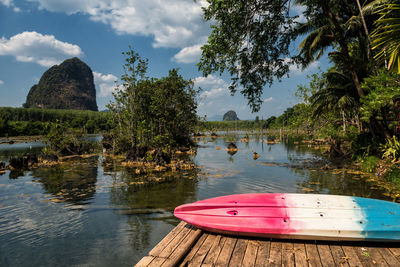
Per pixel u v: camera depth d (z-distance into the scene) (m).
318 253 3.29
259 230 3.65
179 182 9.62
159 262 3.04
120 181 9.94
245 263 3.08
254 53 7.70
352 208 4.00
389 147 10.13
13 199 7.50
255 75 8.25
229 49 7.27
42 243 4.65
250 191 8.14
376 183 8.77
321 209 3.98
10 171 12.66
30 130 55.91
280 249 3.43
